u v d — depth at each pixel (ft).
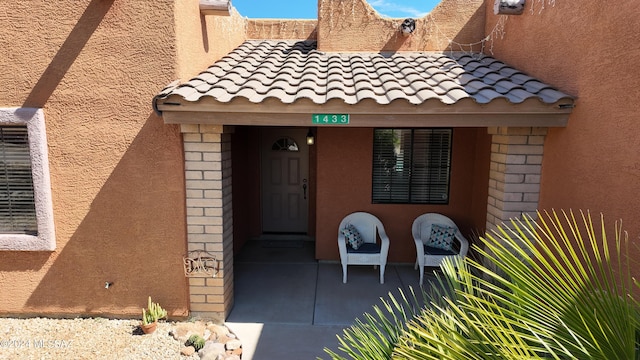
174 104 12.73
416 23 20.85
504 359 5.28
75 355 12.63
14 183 14.29
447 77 15.69
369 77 16.22
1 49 13.41
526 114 13.08
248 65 17.12
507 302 6.13
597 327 5.37
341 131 20.97
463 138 20.52
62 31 13.37
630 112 10.30
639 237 9.96
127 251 14.44
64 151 13.89
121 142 13.85
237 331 14.39
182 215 14.23
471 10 20.66
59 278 14.60
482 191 19.19
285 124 13.30
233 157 22.84
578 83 12.58
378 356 7.39
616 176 10.79
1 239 14.11
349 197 21.39
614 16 10.90
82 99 13.66
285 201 27.22
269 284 18.84
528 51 16.01
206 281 14.65
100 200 14.16
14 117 13.55
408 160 21.11
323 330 14.56
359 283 19.02
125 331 14.06
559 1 13.73
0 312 14.80
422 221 20.54
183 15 13.96
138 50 13.44
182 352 12.77
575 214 12.51
